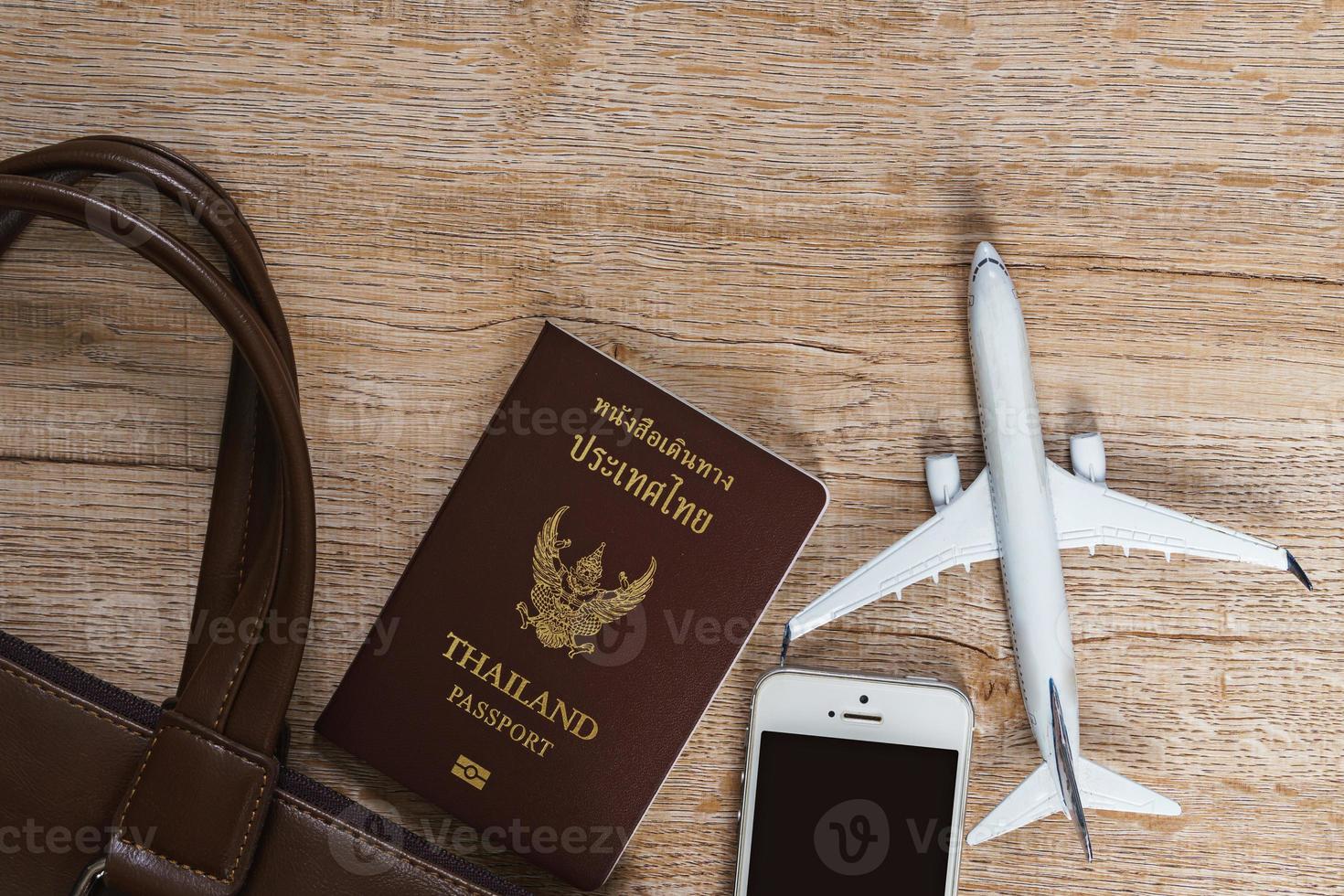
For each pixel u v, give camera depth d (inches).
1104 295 21.1
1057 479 20.2
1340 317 21.1
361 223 21.1
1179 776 21.3
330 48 20.9
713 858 21.2
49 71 20.9
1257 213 21.0
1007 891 21.4
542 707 20.1
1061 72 20.9
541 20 20.8
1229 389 21.2
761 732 20.3
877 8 20.8
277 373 16.9
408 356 21.2
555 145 21.0
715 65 20.9
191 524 21.3
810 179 21.0
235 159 21.0
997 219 21.0
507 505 20.1
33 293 21.1
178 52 20.9
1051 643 19.7
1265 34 20.8
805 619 20.0
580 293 21.2
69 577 21.2
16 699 17.0
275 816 17.3
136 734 17.2
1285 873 21.3
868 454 21.2
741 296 21.2
